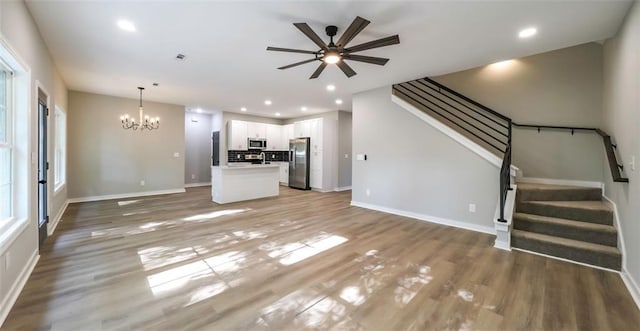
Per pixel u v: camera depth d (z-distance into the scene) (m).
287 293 2.15
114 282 2.28
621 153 2.69
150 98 6.28
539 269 2.61
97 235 3.52
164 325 1.74
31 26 2.50
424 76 4.38
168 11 2.45
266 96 5.96
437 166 4.36
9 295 1.92
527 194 3.52
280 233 3.71
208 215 4.71
